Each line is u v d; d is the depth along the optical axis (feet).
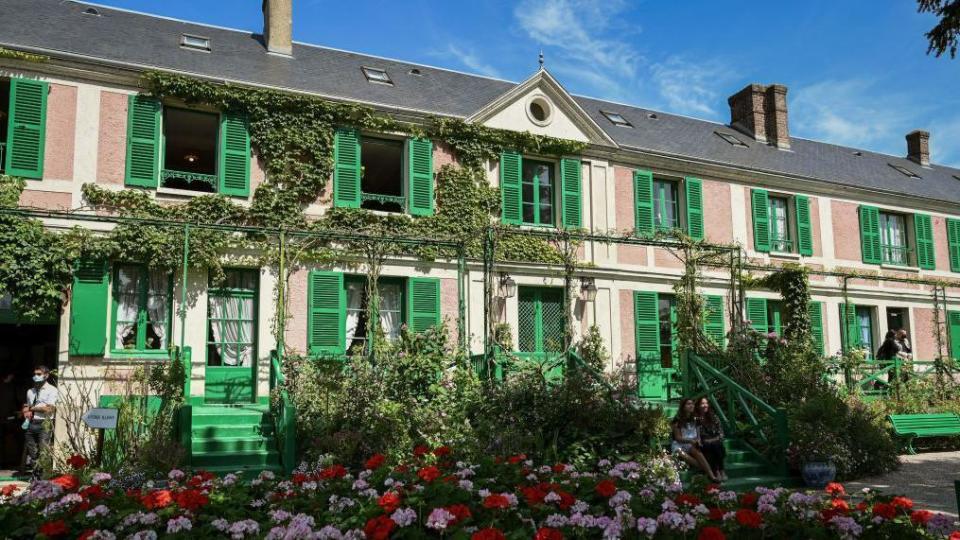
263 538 13.65
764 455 35.04
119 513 14.99
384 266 44.16
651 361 51.49
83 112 38.32
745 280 56.34
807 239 60.23
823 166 66.64
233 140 41.29
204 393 39.17
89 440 32.35
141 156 39.09
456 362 37.55
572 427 33.14
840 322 60.80
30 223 35.53
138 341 38.42
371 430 30.42
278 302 36.68
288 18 49.83
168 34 46.37
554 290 49.85
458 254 41.86
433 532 13.87
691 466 32.17
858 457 34.76
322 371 33.14
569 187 50.37
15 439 38.60
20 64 37.27
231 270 41.14
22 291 34.96
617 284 51.26
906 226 67.92
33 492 16.16
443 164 46.93
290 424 29.27
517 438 30.12
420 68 55.67
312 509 16.26
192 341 39.14
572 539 13.70
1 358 39.81
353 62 52.16
